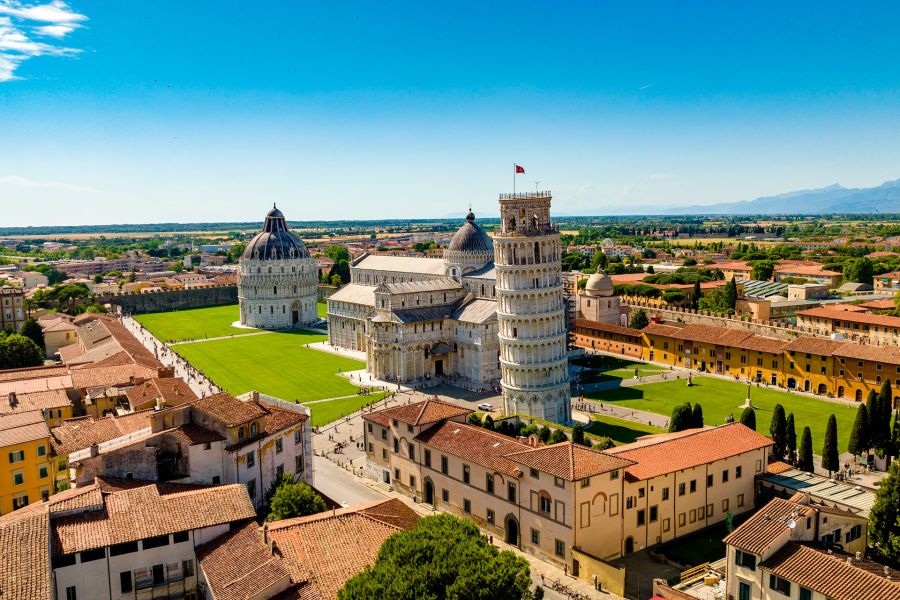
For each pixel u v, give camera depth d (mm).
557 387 152750
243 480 92812
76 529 71188
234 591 64875
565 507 86750
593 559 83750
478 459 99688
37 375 147250
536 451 93750
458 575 59250
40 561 63656
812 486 104188
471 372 196875
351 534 74750
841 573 65688
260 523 88688
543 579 85938
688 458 99250
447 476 106188
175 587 74188
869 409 123688
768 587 69688
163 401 116750
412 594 57562
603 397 175750
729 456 102438
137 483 85000
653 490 94875
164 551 73688
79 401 131875
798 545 70875
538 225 152625
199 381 194375
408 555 62125
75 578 69500
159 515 75125
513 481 94812
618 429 146500
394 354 198500
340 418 158500
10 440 98625
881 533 82312
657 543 95875
